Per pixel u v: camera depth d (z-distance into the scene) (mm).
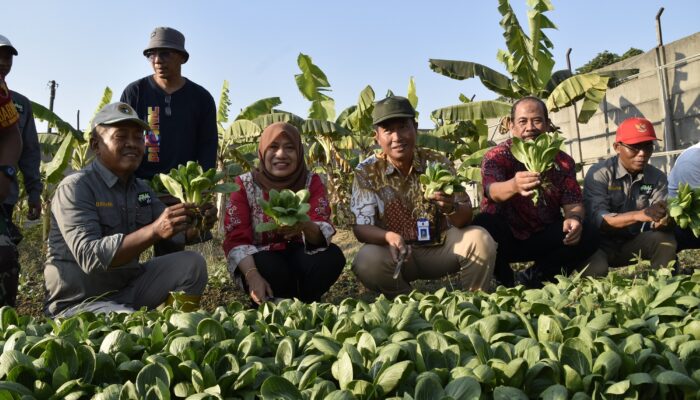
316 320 2379
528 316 2246
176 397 1630
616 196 5012
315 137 11711
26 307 5469
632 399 1468
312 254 4031
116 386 1522
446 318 2254
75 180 3635
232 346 1851
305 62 11383
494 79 10492
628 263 5168
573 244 4480
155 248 4727
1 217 3744
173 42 4984
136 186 3957
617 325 2131
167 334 2100
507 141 4754
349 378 1529
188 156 5156
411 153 4324
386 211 4363
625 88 12273
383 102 4195
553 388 1447
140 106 5117
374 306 2451
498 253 4762
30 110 4789
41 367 1682
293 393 1441
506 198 4289
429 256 4418
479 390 1400
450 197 3887
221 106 13516
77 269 3666
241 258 3910
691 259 6676
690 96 10828
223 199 10508
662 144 11453
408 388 1542
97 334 2146
